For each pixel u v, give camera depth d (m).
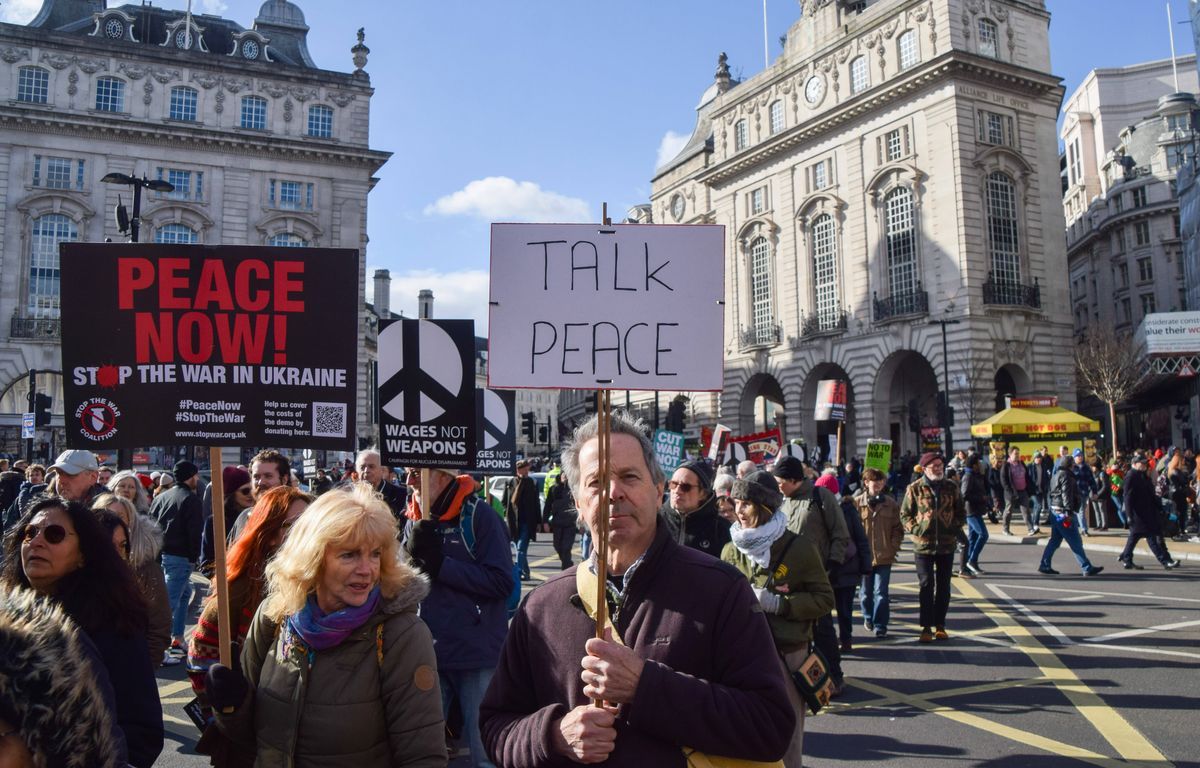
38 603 2.07
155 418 3.77
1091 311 80.56
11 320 43.38
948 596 9.97
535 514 15.86
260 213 47.72
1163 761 5.77
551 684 2.70
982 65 39.53
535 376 3.22
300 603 3.14
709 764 2.47
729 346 51.41
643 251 3.27
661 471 2.91
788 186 47.78
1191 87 83.50
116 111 45.62
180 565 9.57
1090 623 10.70
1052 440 28.19
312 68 49.22
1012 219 40.53
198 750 3.44
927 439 38.91
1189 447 43.41
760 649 2.57
